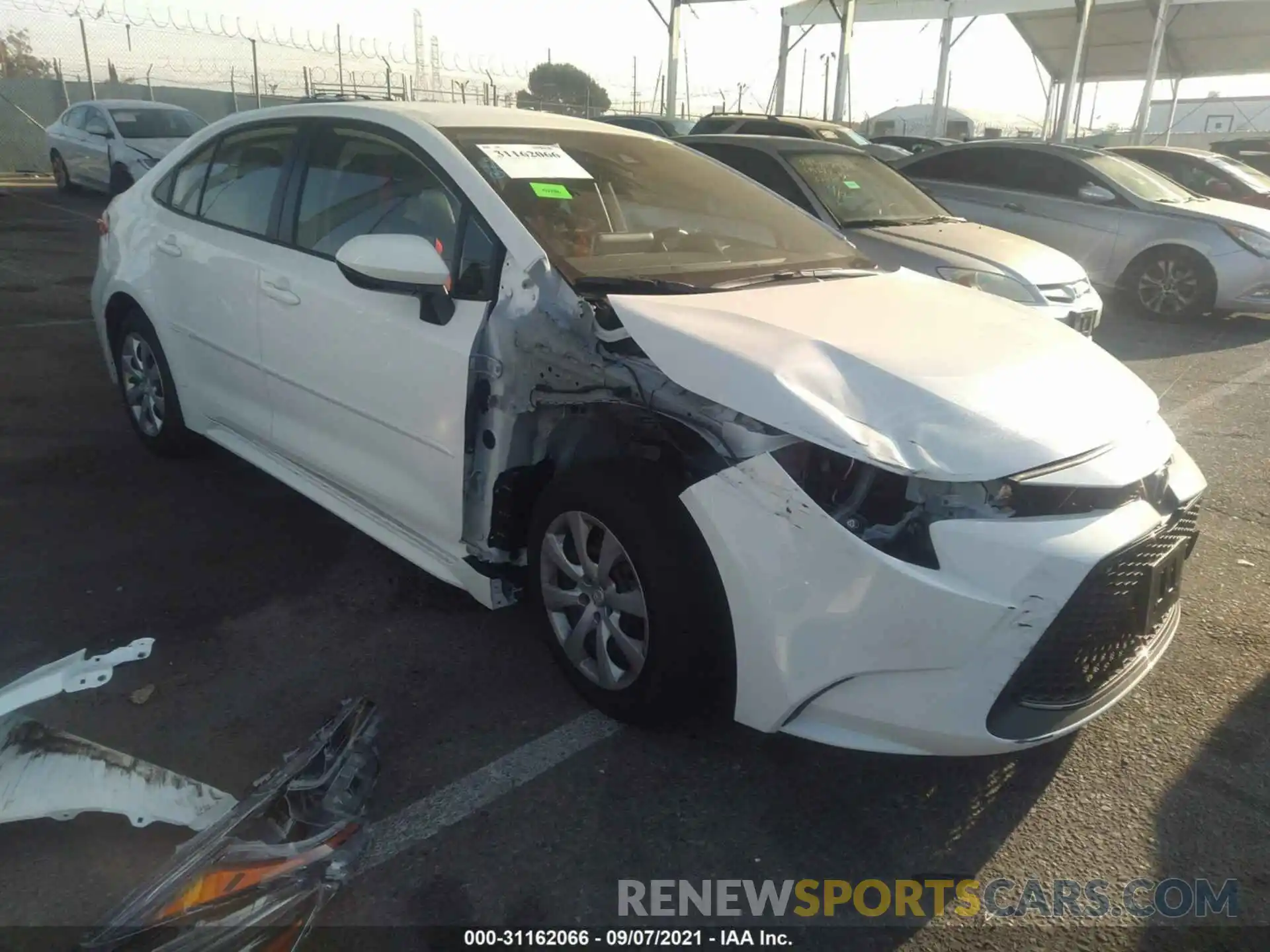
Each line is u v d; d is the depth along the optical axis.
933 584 2.29
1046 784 2.78
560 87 27.08
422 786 2.67
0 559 3.77
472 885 2.35
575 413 2.83
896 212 7.32
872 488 2.35
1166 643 2.83
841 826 2.61
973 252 6.60
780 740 2.92
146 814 2.33
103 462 4.78
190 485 4.56
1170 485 2.66
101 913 2.20
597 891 2.36
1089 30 27.08
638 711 2.80
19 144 18.61
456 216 3.21
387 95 17.58
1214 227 9.08
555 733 2.91
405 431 3.25
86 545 3.93
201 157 4.40
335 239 3.57
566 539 2.94
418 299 3.14
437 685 3.12
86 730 2.81
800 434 2.38
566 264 2.99
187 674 3.11
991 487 2.34
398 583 3.76
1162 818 2.66
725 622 2.60
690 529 2.58
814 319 2.93
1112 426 2.61
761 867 2.46
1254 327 9.39
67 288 8.60
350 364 3.39
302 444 3.76
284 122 3.98
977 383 2.60
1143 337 8.83
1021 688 2.38
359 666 3.21
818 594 2.39
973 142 10.52
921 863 2.49
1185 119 40.31
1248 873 2.48
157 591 3.61
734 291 3.16
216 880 2.12
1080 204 9.77
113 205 4.89
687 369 2.60
